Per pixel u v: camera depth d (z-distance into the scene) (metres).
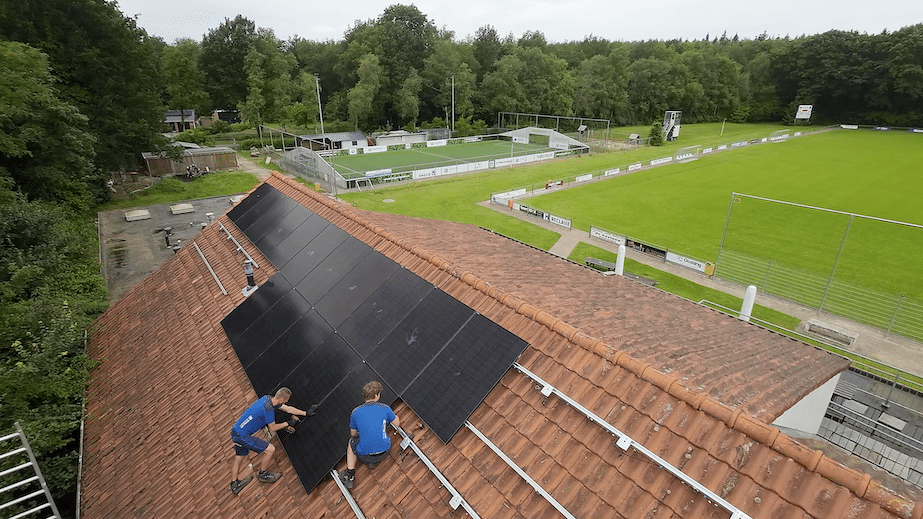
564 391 5.93
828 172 58.22
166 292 13.07
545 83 100.31
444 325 7.30
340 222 12.09
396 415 6.24
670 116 89.38
